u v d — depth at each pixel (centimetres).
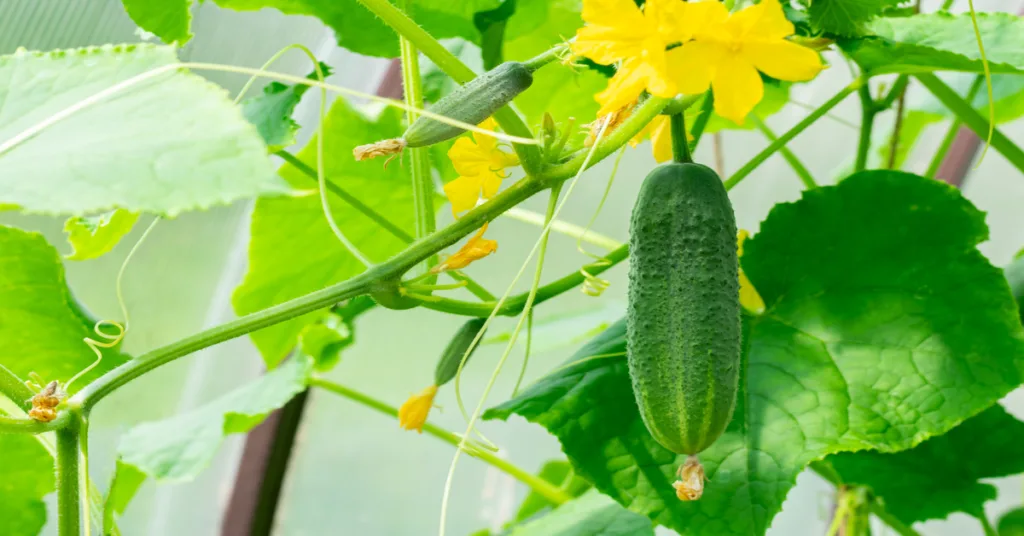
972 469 118
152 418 189
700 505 99
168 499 202
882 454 119
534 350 162
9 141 88
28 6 128
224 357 190
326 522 226
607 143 95
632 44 89
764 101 147
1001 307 102
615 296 233
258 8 118
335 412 216
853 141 222
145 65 91
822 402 101
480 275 216
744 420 102
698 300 92
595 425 102
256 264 135
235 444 198
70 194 84
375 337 213
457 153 96
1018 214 252
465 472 231
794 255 107
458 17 116
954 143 229
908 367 102
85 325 116
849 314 104
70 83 91
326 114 127
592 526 110
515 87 94
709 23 88
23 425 92
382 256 145
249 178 83
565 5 130
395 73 164
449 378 104
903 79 114
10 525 116
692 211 93
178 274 172
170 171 84
